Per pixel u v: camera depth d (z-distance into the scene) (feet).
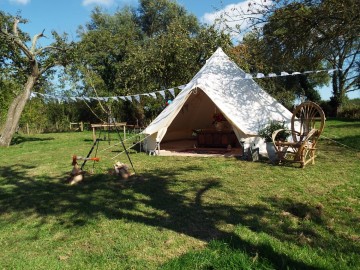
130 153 33.40
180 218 13.85
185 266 9.59
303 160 23.30
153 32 110.11
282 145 24.17
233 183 19.34
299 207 14.62
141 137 45.50
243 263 9.45
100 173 23.43
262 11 29.66
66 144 45.93
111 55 84.74
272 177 20.51
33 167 27.55
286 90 92.27
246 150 27.45
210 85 31.78
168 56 63.52
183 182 20.04
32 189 19.90
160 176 21.97
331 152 29.32
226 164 25.30
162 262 10.15
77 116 88.43
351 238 11.30
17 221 14.46
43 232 13.01
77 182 20.89
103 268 9.93
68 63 55.77
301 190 17.34
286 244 10.93
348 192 16.78
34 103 74.43
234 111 29.78
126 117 83.10
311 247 10.68
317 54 31.55
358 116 89.45
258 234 11.71
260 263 9.51
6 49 50.62
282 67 34.47
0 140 45.80
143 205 15.84
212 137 35.12
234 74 34.19
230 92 31.81
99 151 35.94
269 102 31.99
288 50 31.30
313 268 9.23
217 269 9.36
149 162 27.53
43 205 16.49
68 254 11.00
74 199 17.31
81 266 10.07
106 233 12.58
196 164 25.81
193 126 43.01
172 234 12.21
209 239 11.64
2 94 61.31
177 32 64.69
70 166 27.12
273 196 16.48
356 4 25.80
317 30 29.73
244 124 28.63
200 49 62.69
